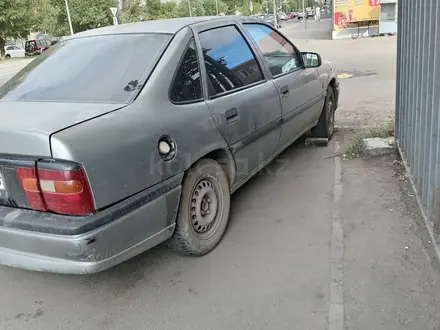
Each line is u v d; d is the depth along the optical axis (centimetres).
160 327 270
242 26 418
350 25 2447
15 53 4578
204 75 342
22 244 255
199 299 293
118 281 320
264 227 377
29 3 4206
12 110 288
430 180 324
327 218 383
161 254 350
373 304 272
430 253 318
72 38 376
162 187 285
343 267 312
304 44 2278
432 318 256
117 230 256
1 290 319
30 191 247
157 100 296
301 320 265
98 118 261
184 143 302
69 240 241
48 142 237
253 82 400
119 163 257
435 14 313
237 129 359
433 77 317
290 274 310
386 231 352
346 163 510
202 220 336
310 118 516
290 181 472
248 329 262
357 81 1072
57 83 321
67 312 291
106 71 318
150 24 367
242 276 313
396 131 516
